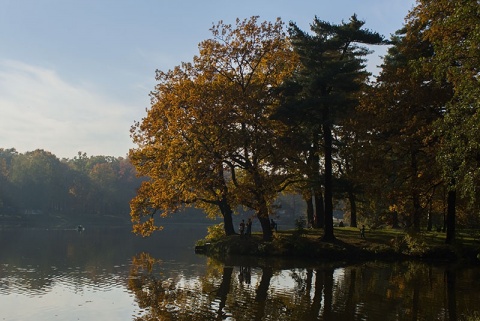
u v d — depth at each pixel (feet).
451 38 69.82
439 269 94.79
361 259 108.68
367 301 66.49
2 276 88.07
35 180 408.46
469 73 59.82
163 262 109.50
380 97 107.96
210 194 142.31
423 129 99.66
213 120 113.50
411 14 104.12
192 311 61.36
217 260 112.27
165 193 123.85
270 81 122.72
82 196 423.64
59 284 80.23
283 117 112.88
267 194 113.80
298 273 90.27
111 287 77.51
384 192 110.52
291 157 114.11
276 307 63.26
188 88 119.96
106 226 346.74
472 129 55.11
